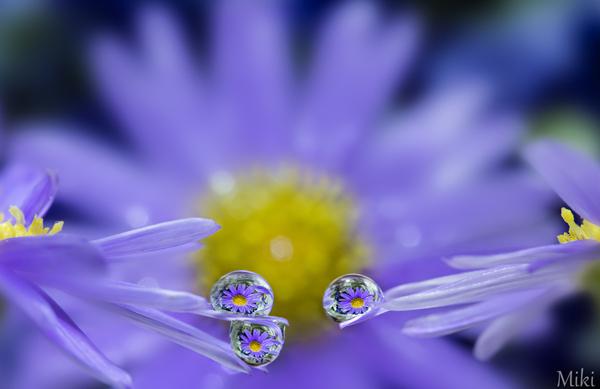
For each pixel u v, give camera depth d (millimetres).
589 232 150
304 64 245
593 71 223
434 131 236
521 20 229
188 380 199
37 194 159
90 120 228
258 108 245
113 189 226
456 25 233
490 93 232
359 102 243
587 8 224
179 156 237
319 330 214
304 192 243
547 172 151
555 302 146
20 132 219
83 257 136
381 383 206
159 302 137
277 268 230
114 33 231
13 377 189
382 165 241
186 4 240
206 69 241
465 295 142
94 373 136
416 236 229
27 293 139
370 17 240
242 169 245
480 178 228
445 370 203
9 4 221
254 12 242
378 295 147
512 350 196
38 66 222
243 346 144
